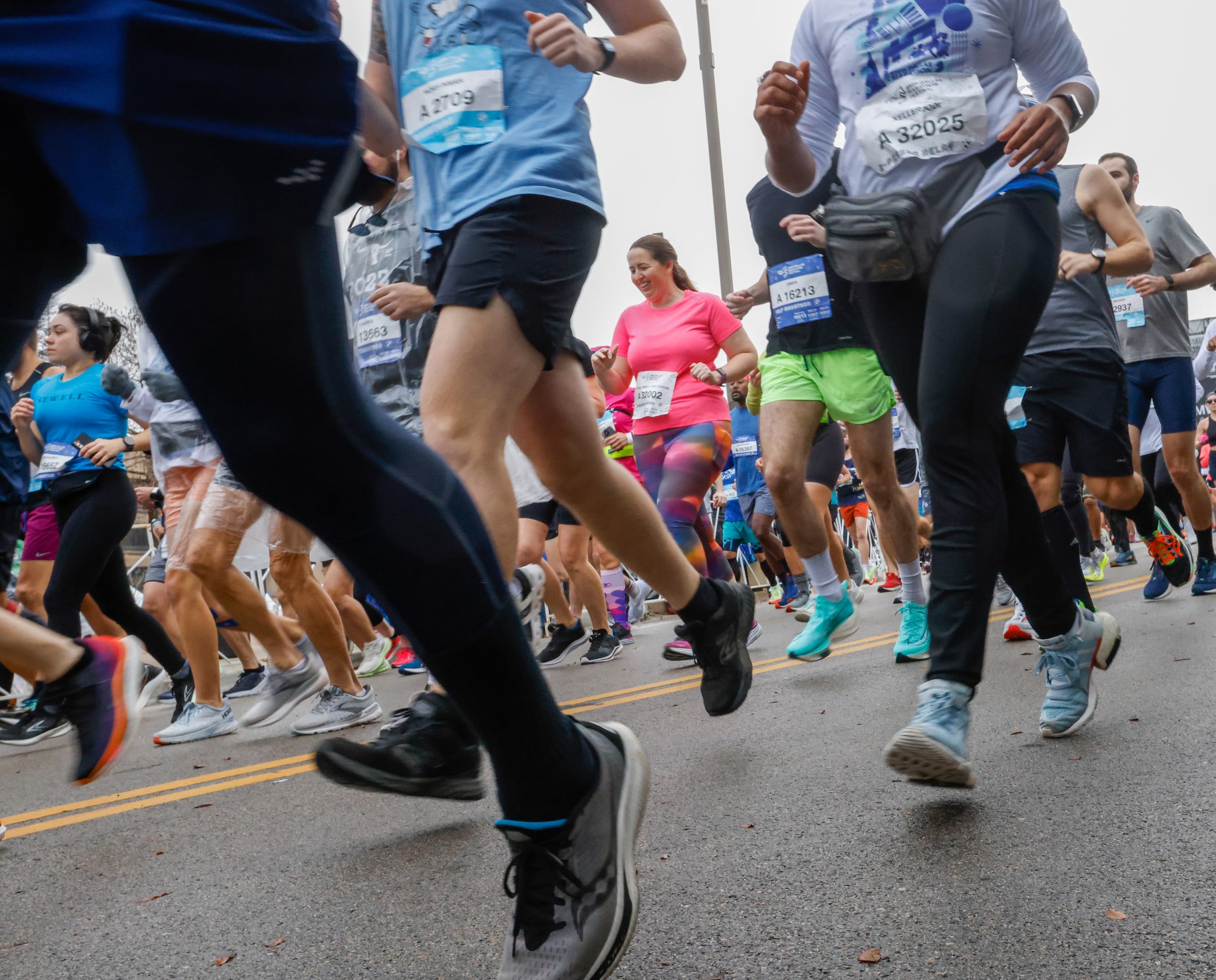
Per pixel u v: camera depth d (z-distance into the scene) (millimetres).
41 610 6273
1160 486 7867
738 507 10898
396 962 1654
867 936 1562
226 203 1037
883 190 2629
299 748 4145
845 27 2666
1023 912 1591
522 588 2537
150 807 3166
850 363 4297
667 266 5590
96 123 1001
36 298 1147
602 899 1384
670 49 2332
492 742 1331
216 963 1733
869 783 2461
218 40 1010
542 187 2225
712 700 2668
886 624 6934
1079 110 2537
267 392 1118
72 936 1959
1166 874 1691
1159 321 6234
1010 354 2400
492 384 2170
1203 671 3527
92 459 4992
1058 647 2715
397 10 2441
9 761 4648
